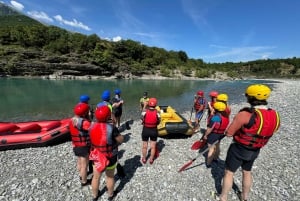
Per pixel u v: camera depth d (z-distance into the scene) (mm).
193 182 5078
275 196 4527
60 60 50625
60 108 16234
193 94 26422
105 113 3602
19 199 4328
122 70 58812
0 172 5445
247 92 3246
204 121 11398
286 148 7195
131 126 10344
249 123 3162
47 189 4707
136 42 81562
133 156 6559
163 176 5340
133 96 23406
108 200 4375
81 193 4598
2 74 42875
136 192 4664
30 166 5801
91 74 53062
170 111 10266
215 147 5660
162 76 65938
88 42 67125
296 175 5391
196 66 93062
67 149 7109
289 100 19438
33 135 7238
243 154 3393
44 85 32781
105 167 3711
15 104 17641
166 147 7371
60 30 73125
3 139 6902
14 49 48969
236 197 4457
